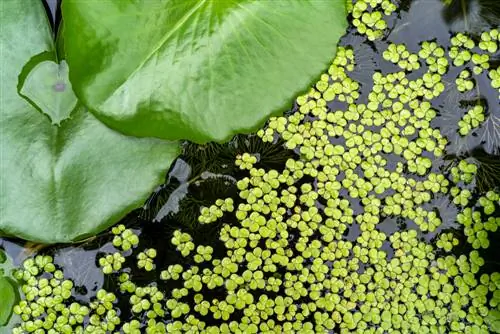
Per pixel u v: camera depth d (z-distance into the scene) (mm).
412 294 855
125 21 809
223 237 854
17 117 815
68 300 847
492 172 858
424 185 857
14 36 814
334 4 824
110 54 809
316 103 853
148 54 812
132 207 828
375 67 858
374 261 855
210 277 854
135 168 828
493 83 857
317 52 826
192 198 853
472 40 857
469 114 860
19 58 815
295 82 827
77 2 803
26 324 844
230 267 854
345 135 854
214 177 853
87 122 822
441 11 857
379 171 856
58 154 820
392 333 855
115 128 814
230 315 854
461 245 857
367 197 856
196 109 820
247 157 853
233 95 822
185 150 851
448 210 858
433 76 858
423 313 856
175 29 814
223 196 854
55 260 847
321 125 854
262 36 821
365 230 855
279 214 854
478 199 858
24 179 818
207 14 817
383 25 858
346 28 838
